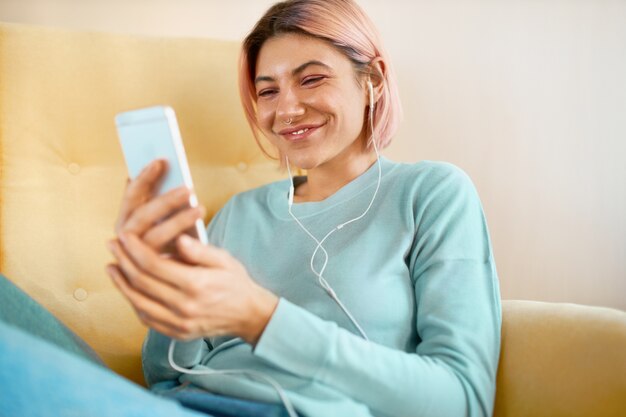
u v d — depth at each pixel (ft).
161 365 3.13
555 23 4.70
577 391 2.78
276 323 2.55
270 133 3.65
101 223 3.92
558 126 4.75
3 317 2.71
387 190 3.47
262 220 3.72
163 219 2.28
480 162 4.94
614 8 4.58
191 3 5.12
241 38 5.13
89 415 1.96
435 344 2.92
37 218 3.76
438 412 2.69
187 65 4.19
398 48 5.03
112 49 4.05
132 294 2.29
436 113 5.01
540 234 4.83
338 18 3.42
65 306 3.72
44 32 3.93
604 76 4.63
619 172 4.65
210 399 2.68
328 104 3.38
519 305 3.23
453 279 3.06
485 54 4.86
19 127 3.80
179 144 2.26
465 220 3.25
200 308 2.28
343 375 2.63
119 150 4.04
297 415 2.65
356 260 3.23
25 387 1.89
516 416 2.93
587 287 4.75
